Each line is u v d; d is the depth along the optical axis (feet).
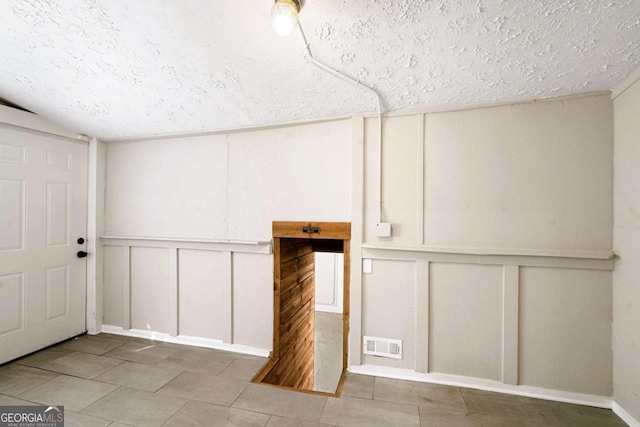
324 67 4.69
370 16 3.57
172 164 7.86
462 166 5.81
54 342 7.45
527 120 5.49
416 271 5.99
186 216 7.73
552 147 5.37
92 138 8.12
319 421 4.70
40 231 7.14
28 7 3.65
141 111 6.46
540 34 3.75
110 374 6.09
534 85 4.98
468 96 5.43
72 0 3.51
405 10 3.45
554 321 5.34
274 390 5.57
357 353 6.25
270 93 5.58
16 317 6.67
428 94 5.42
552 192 5.37
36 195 7.06
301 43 4.14
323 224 6.66
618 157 4.95
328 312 14.93
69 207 7.79
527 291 5.46
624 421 4.70
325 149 6.70
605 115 5.12
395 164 6.17
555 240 5.35
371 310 6.24
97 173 8.20
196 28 3.91
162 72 5.00
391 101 5.72
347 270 6.48
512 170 5.56
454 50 4.15
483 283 5.68
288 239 7.66
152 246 7.96
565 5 3.27
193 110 6.35
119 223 8.31
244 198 7.28
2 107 6.25
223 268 7.40
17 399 5.22
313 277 10.08
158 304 7.95
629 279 4.67
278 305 7.02
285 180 6.98
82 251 8.10
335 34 3.92
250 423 4.64
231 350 7.31
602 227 5.13
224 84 5.32
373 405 5.12
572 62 4.31
